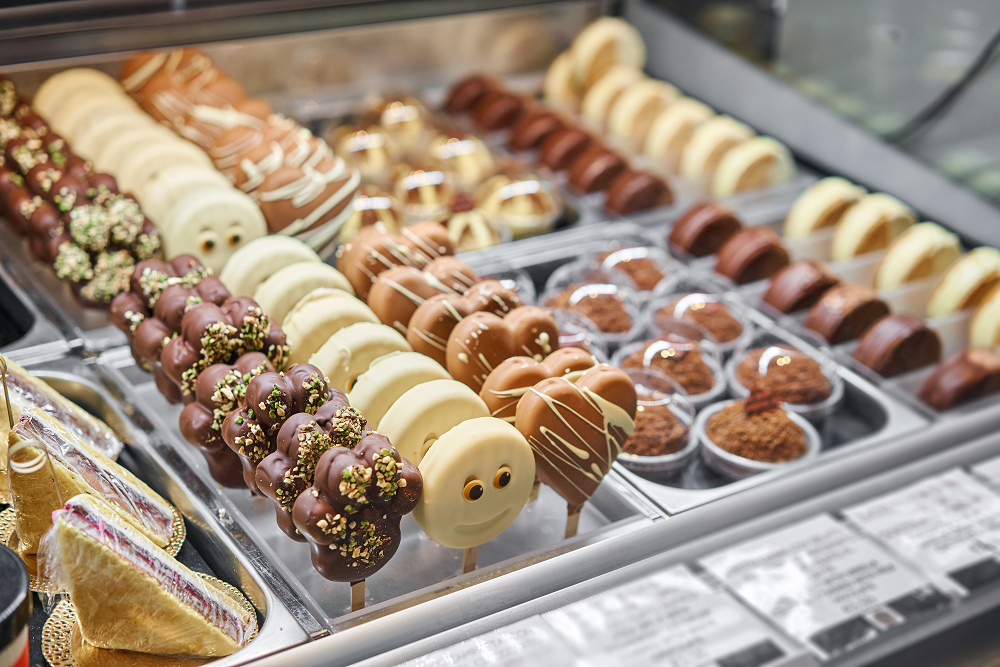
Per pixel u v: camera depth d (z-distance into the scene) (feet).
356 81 4.25
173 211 3.30
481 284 3.10
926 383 3.44
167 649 2.72
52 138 3.57
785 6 4.16
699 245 3.81
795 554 3.09
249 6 3.38
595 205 4.04
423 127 4.15
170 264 3.09
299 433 2.70
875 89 4.03
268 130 3.58
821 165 4.22
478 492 2.78
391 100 4.16
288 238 3.24
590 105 4.40
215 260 3.29
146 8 3.29
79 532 2.60
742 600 3.00
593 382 2.90
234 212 3.28
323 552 2.70
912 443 3.29
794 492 3.17
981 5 3.72
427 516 2.77
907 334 3.44
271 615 2.76
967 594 3.05
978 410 3.41
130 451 3.08
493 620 2.86
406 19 3.59
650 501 3.08
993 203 3.83
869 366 3.47
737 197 4.07
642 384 3.25
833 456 3.24
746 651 2.91
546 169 4.16
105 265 3.24
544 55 4.52
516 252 3.75
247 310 2.92
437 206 3.83
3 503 2.94
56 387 3.19
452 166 4.05
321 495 2.67
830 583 3.04
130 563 2.64
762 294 3.70
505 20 4.39
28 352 3.24
